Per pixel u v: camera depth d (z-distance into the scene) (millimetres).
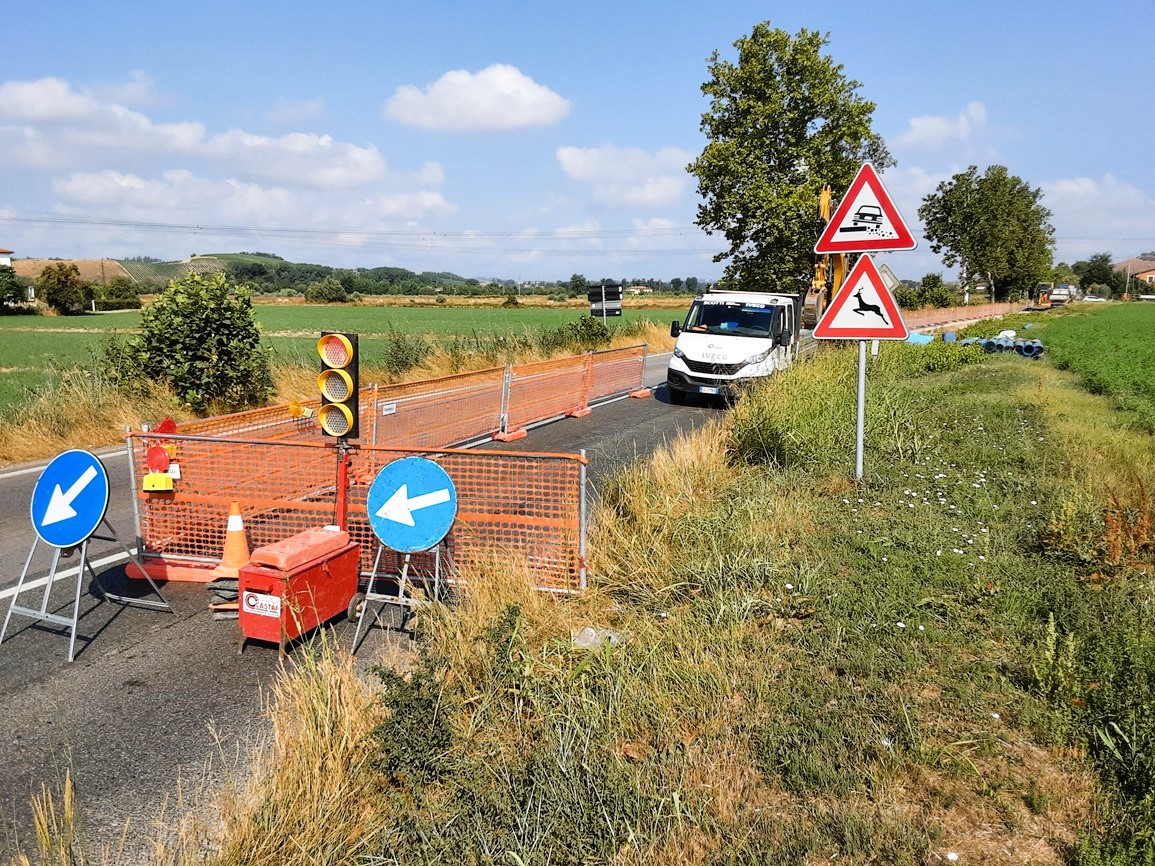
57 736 3965
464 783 3172
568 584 5359
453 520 5113
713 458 8367
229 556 6008
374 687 4109
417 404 10391
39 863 2811
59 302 77188
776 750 3318
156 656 4895
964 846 2775
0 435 11039
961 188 61562
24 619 5465
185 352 13719
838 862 2719
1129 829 2752
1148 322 46312
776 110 26828
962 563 5344
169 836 3156
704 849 2814
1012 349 24469
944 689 3793
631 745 3498
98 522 4949
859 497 7156
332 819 3018
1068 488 6945
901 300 62219
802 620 4648
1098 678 3713
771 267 28094
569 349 24688
